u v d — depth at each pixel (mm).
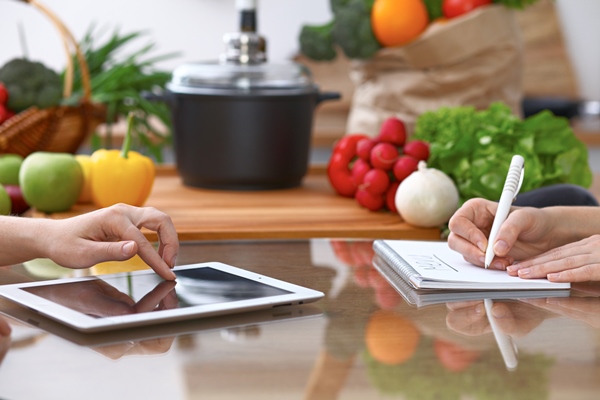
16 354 821
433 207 1564
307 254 1330
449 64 2049
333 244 1419
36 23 3834
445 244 1343
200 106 1910
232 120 1903
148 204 1781
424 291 1098
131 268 1210
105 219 1135
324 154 3332
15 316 958
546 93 3979
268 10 3926
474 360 806
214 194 1927
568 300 1054
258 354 820
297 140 1970
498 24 2055
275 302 972
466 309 1005
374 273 1200
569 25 3994
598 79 4012
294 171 1986
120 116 2695
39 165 1670
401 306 1017
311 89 1979
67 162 1684
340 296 1064
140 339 868
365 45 2086
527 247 1215
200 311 929
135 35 2797
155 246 1396
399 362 797
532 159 1644
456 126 1740
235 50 1980
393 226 1604
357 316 969
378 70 2141
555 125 1699
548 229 1216
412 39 2055
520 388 726
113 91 2572
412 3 2033
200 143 1929
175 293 1016
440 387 728
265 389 722
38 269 1201
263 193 1948
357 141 1895
